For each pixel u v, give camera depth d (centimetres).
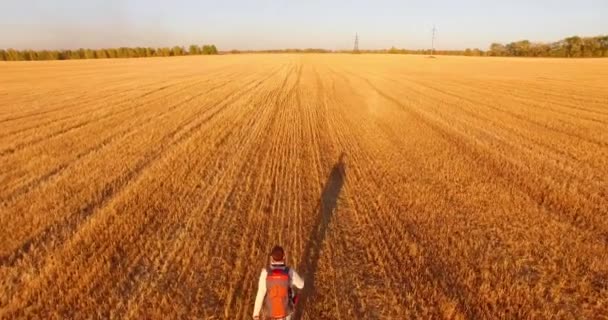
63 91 3106
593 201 1006
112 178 1127
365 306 620
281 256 488
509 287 657
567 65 7125
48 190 1029
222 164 1290
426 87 3794
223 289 647
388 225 878
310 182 1145
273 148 1512
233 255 749
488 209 961
